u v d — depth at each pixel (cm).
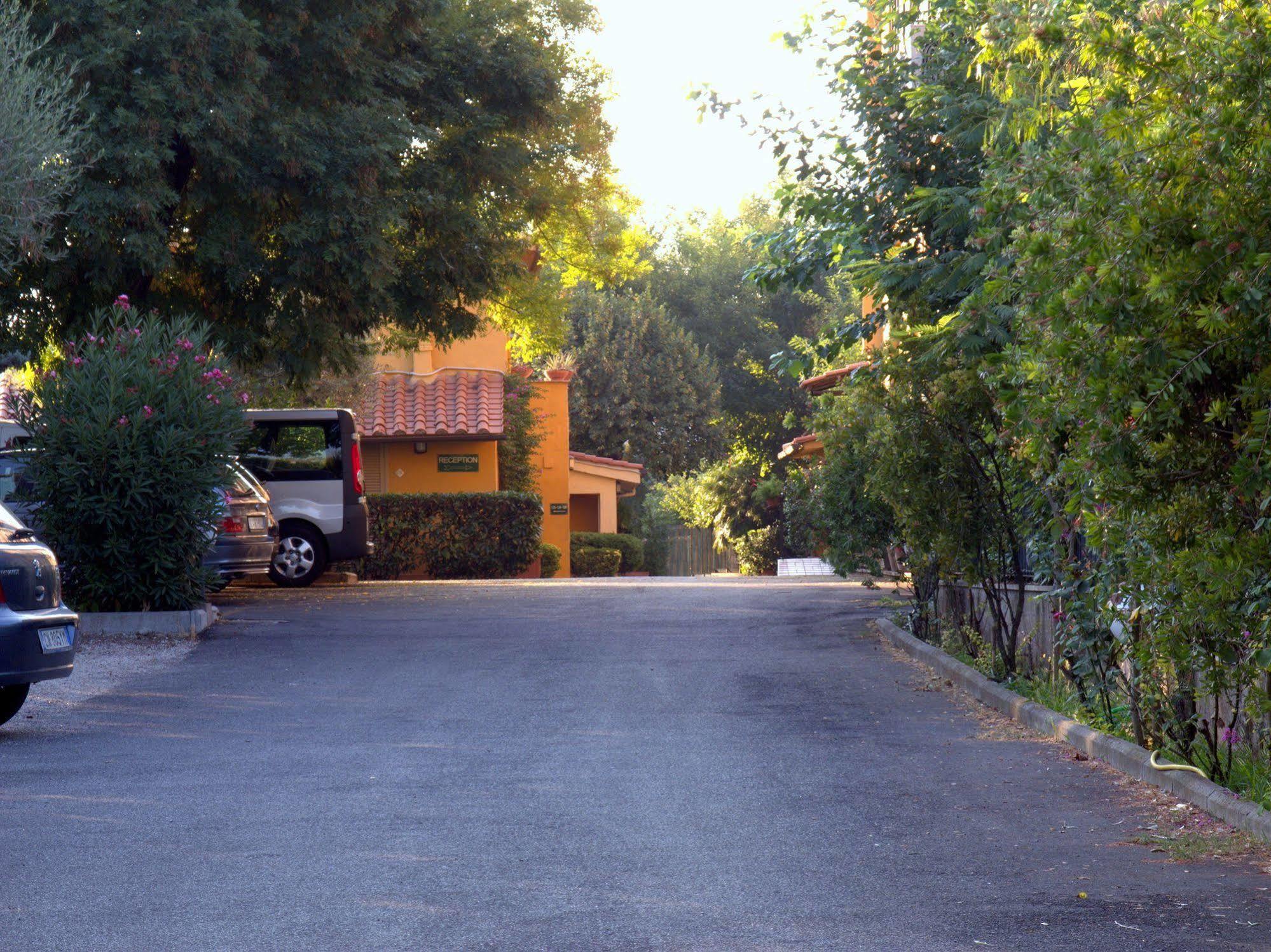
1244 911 1259
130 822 1620
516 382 7988
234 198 4106
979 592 3062
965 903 1291
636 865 1426
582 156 5019
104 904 1295
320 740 2147
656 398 13088
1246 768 1697
